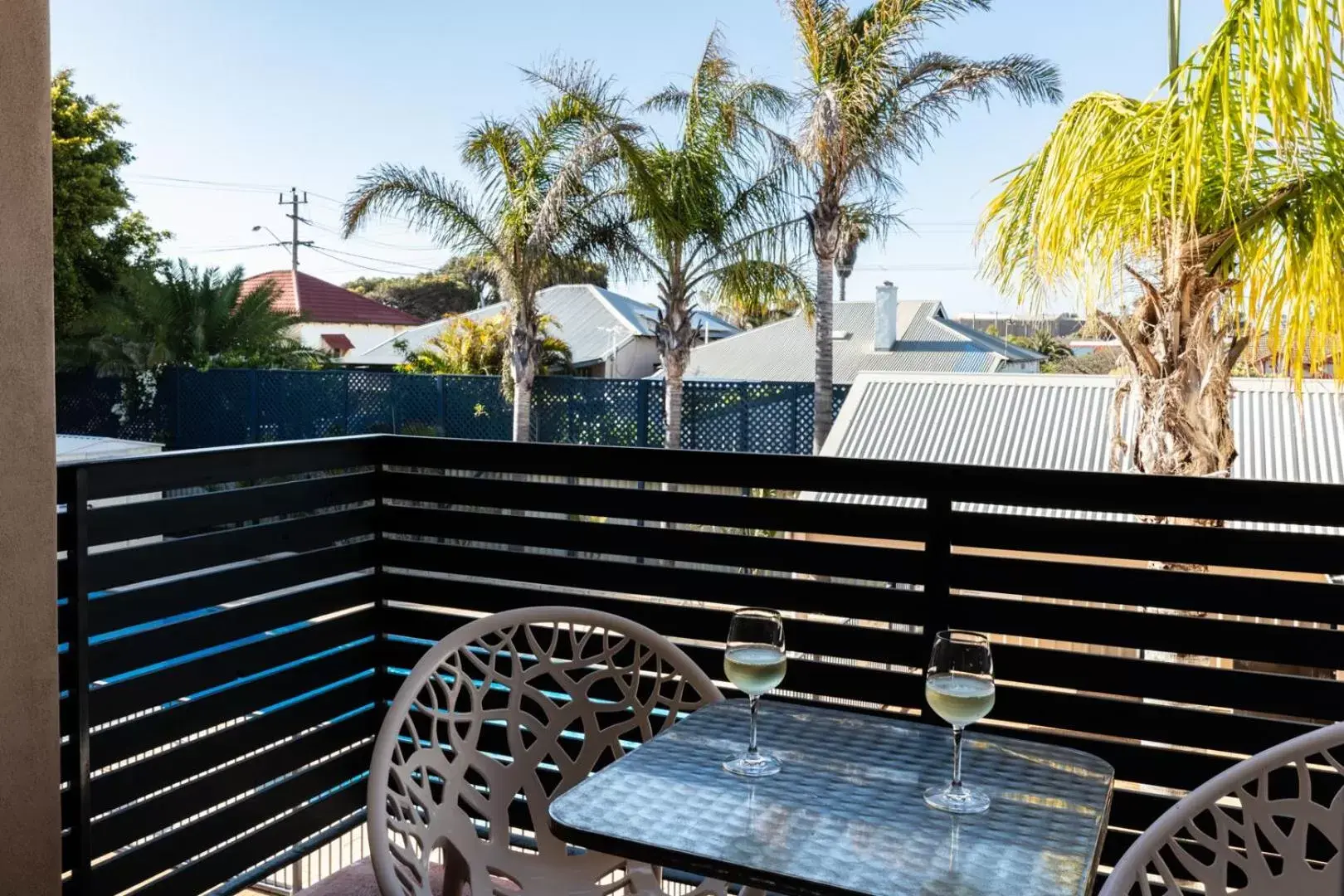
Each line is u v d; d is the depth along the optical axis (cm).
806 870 148
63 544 250
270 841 309
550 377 1577
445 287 4338
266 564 302
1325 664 251
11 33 212
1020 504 272
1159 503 260
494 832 207
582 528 315
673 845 155
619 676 228
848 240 1466
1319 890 161
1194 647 260
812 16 1373
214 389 1883
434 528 331
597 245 1437
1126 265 444
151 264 2352
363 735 338
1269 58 335
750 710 196
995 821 164
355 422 1741
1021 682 275
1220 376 436
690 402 1520
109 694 264
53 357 224
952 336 2434
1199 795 164
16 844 221
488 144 1421
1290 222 396
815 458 289
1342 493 246
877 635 288
